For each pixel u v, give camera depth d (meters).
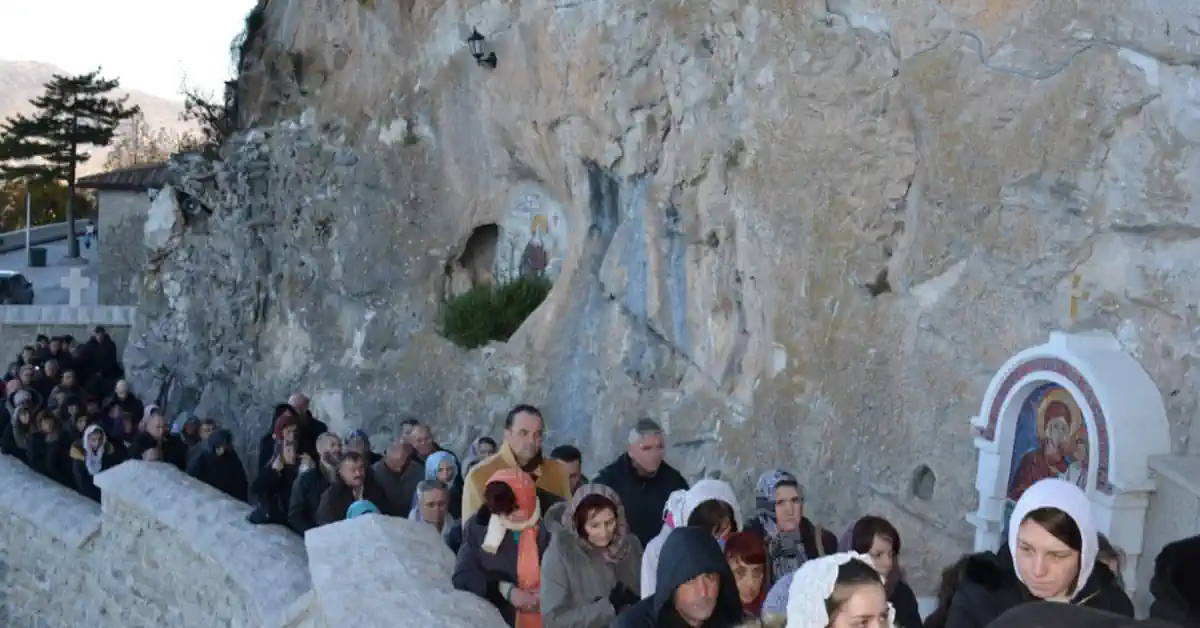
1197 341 7.11
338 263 15.20
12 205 55.03
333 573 6.22
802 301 9.79
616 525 5.24
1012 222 8.20
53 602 11.95
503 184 14.06
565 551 5.15
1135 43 7.37
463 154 14.26
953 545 8.45
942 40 8.65
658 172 11.45
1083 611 2.76
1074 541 4.17
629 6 11.34
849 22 9.43
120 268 26.59
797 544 6.16
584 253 12.73
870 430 9.23
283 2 16.72
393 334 14.63
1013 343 8.18
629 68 11.42
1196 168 7.09
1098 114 7.60
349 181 15.13
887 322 9.20
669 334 11.48
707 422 10.79
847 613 3.42
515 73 13.18
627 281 11.90
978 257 8.45
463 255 14.70
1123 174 7.47
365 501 8.02
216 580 8.83
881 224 9.29
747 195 10.23
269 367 16.09
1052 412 7.35
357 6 15.07
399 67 14.70
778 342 9.98
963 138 8.51
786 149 9.81
